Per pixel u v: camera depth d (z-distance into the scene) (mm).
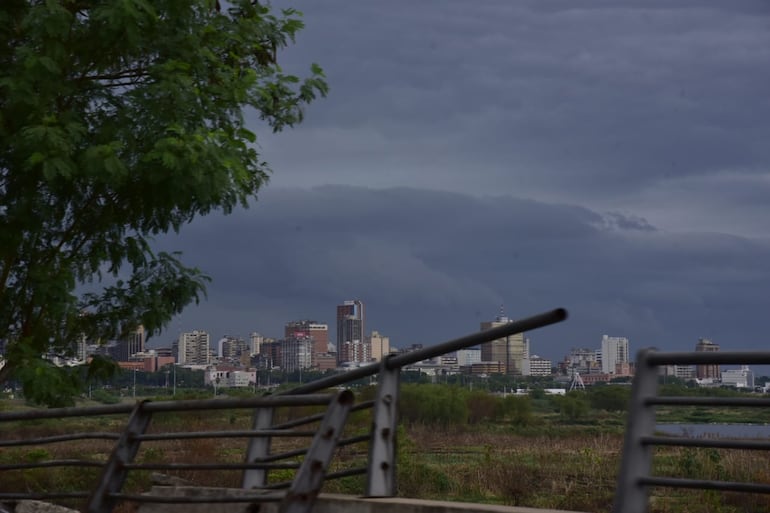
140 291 14797
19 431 23875
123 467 7266
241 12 15695
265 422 8031
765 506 15781
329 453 5887
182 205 13727
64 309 14047
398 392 6656
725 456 20000
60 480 17031
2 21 13664
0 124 13203
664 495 17719
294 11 15641
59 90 13297
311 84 15188
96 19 13016
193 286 15172
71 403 14172
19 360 13891
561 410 53000
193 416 24219
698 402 4484
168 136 13133
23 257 14680
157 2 13703
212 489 7426
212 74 14578
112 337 14945
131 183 14023
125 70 14711
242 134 14523
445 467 23312
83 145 13594
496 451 30078
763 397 4344
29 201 13719
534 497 18391
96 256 14812
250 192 14711
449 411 42688
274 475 19078
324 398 6125
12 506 9766
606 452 27031
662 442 4582
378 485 6414
